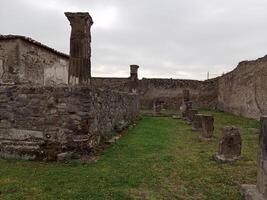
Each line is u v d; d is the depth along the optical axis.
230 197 5.23
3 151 7.89
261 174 4.75
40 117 7.82
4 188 5.48
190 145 10.16
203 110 31.66
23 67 12.20
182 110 21.20
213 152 8.93
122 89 33.84
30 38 12.27
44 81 14.14
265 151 4.57
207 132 11.43
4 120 7.98
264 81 18.19
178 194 5.39
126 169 6.85
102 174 6.42
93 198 5.07
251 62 20.97
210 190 5.59
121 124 13.45
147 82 35.84
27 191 5.36
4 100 7.97
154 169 6.89
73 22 9.14
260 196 4.68
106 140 9.87
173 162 7.61
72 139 7.70
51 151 7.71
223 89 30.36
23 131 7.88
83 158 7.55
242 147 9.84
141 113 25.66
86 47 9.20
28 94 7.88
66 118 7.73
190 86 34.97
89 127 7.83
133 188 5.65
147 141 10.70
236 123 18.02
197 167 7.16
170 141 10.91
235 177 6.38
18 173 6.45
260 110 18.92
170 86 35.50
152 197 5.21
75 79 9.11
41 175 6.32
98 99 9.04
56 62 15.44
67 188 5.54
